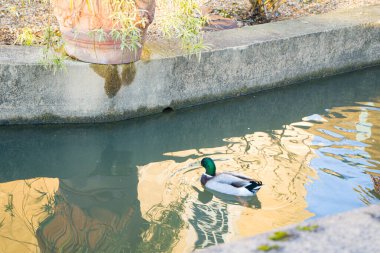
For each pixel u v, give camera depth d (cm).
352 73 835
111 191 538
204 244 441
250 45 723
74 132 643
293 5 922
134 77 649
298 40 763
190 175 564
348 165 559
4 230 463
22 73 616
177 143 634
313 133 645
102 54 620
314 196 504
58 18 616
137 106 668
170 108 698
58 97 636
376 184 501
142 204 510
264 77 755
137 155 607
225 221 477
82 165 586
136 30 584
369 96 758
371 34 835
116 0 573
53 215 493
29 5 817
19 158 595
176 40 713
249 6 907
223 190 520
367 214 139
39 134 636
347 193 506
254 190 508
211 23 812
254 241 130
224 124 679
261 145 621
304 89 777
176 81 685
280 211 485
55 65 613
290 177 541
